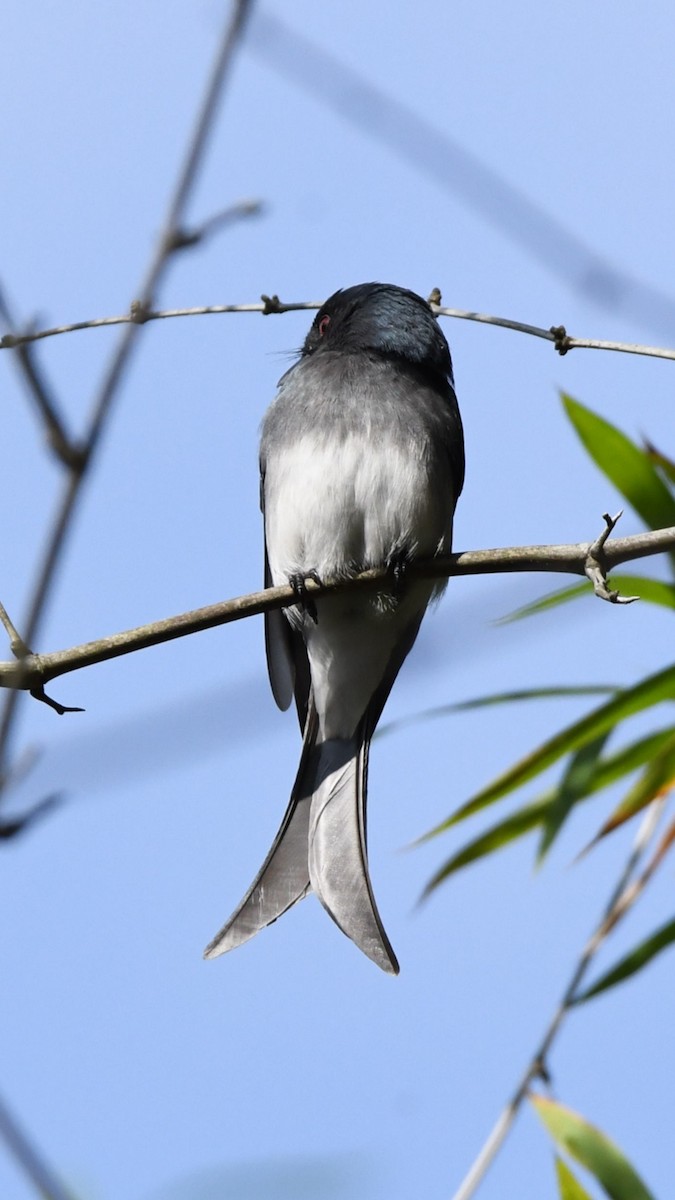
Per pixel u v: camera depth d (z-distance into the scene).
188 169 3.73
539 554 8.37
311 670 10.45
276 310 8.62
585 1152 7.16
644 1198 7.15
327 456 9.86
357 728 10.30
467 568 8.93
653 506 8.89
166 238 3.70
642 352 8.34
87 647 7.83
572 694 8.67
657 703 8.41
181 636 8.12
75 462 3.60
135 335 3.64
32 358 3.60
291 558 10.06
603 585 7.83
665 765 8.04
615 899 7.53
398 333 10.48
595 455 8.86
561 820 8.33
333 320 10.90
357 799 9.97
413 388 10.20
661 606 8.67
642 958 7.61
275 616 10.79
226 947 8.85
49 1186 3.45
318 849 9.52
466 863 8.70
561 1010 7.30
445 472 10.12
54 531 3.61
